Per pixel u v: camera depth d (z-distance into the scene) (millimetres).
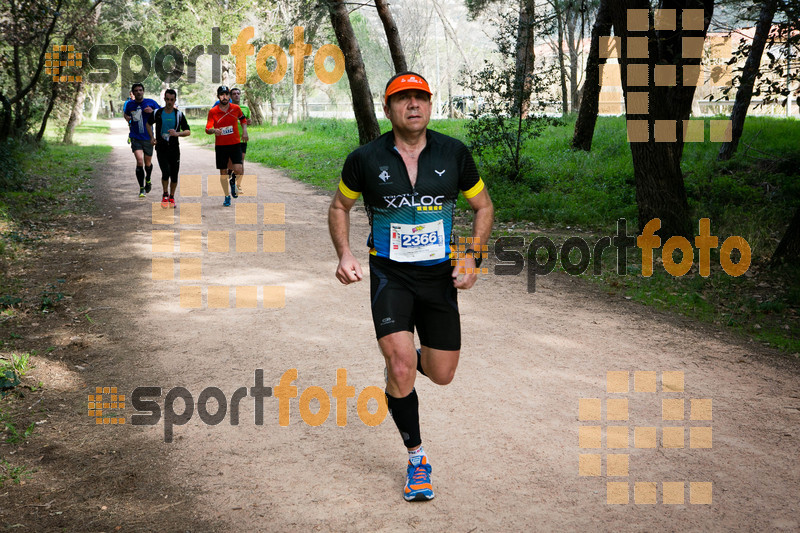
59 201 12375
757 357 5340
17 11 16297
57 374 4898
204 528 3137
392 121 3262
